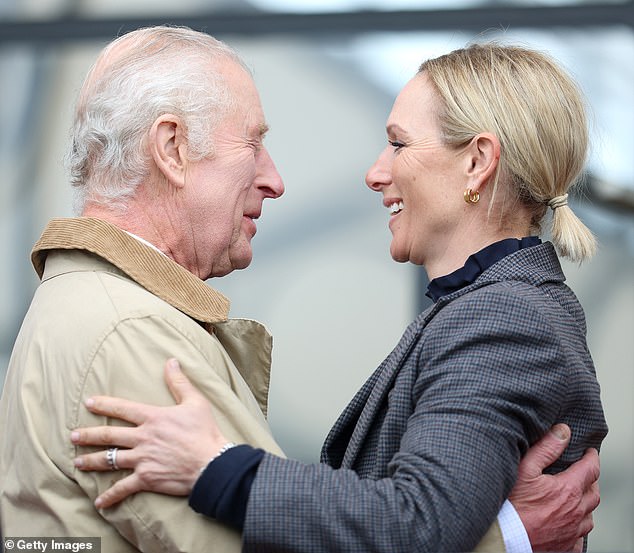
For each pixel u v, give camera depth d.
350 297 6.96
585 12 6.91
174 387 2.68
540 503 2.71
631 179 6.86
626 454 6.71
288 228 7.03
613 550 6.64
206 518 2.59
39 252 3.04
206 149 3.06
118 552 2.68
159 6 7.12
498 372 2.64
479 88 3.01
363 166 7.03
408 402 2.76
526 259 2.92
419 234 3.05
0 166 7.17
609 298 6.82
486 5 6.95
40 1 7.16
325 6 7.08
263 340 3.27
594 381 2.86
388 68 7.02
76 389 2.70
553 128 2.99
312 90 7.06
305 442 6.87
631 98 6.89
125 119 3.00
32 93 7.19
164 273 2.93
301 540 2.49
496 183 2.98
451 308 2.77
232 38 7.10
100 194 3.03
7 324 7.07
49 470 2.69
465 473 2.52
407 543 2.47
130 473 2.63
